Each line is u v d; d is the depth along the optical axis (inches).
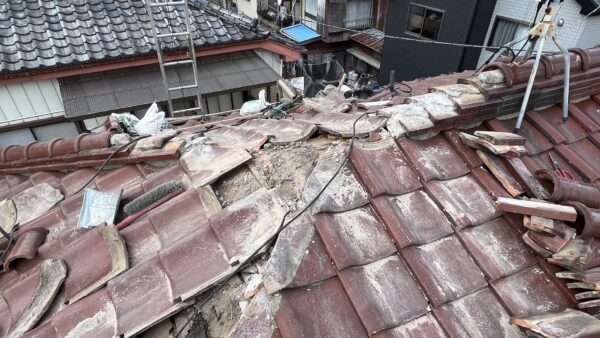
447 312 78.8
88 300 87.2
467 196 98.4
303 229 86.4
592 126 127.6
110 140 144.6
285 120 153.3
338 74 493.4
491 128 115.2
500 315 79.4
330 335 73.5
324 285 80.1
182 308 80.4
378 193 93.5
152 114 174.6
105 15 289.4
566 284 82.0
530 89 110.1
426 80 285.6
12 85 263.6
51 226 122.2
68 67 263.6
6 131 285.1
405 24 595.8
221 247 88.3
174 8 309.7
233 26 319.6
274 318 74.4
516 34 464.8
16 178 164.1
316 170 99.0
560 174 109.0
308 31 791.7
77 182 143.3
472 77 121.0
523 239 88.0
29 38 265.7
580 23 381.1
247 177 109.3
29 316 89.4
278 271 78.4
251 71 311.9
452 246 89.5
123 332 76.9
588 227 79.0
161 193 111.3
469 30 491.5
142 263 89.9
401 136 107.3
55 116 291.7
